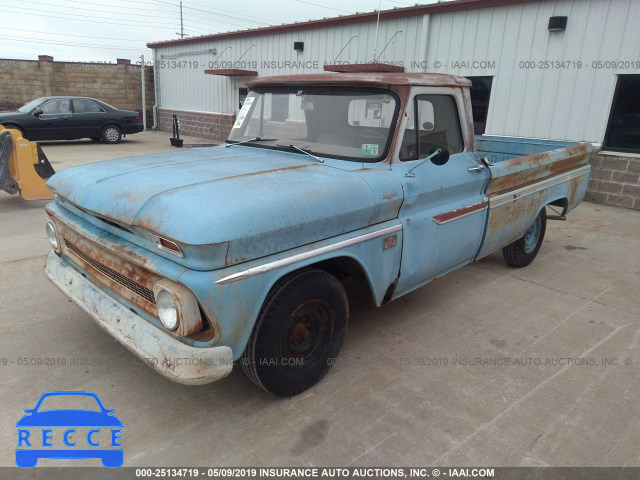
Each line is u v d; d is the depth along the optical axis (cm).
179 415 279
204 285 225
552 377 328
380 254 313
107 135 1579
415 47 1086
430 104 351
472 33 980
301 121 363
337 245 280
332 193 275
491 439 266
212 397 296
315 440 262
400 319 407
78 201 283
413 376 324
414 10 1048
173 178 276
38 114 1444
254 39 1527
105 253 275
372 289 316
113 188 272
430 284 488
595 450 261
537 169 462
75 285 300
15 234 597
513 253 519
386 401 296
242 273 236
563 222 748
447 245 374
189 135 1958
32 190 717
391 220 321
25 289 439
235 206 236
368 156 325
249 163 321
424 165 340
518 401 301
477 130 1020
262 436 264
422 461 249
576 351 364
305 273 273
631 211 830
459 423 279
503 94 958
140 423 271
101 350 342
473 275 517
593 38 828
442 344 368
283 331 270
